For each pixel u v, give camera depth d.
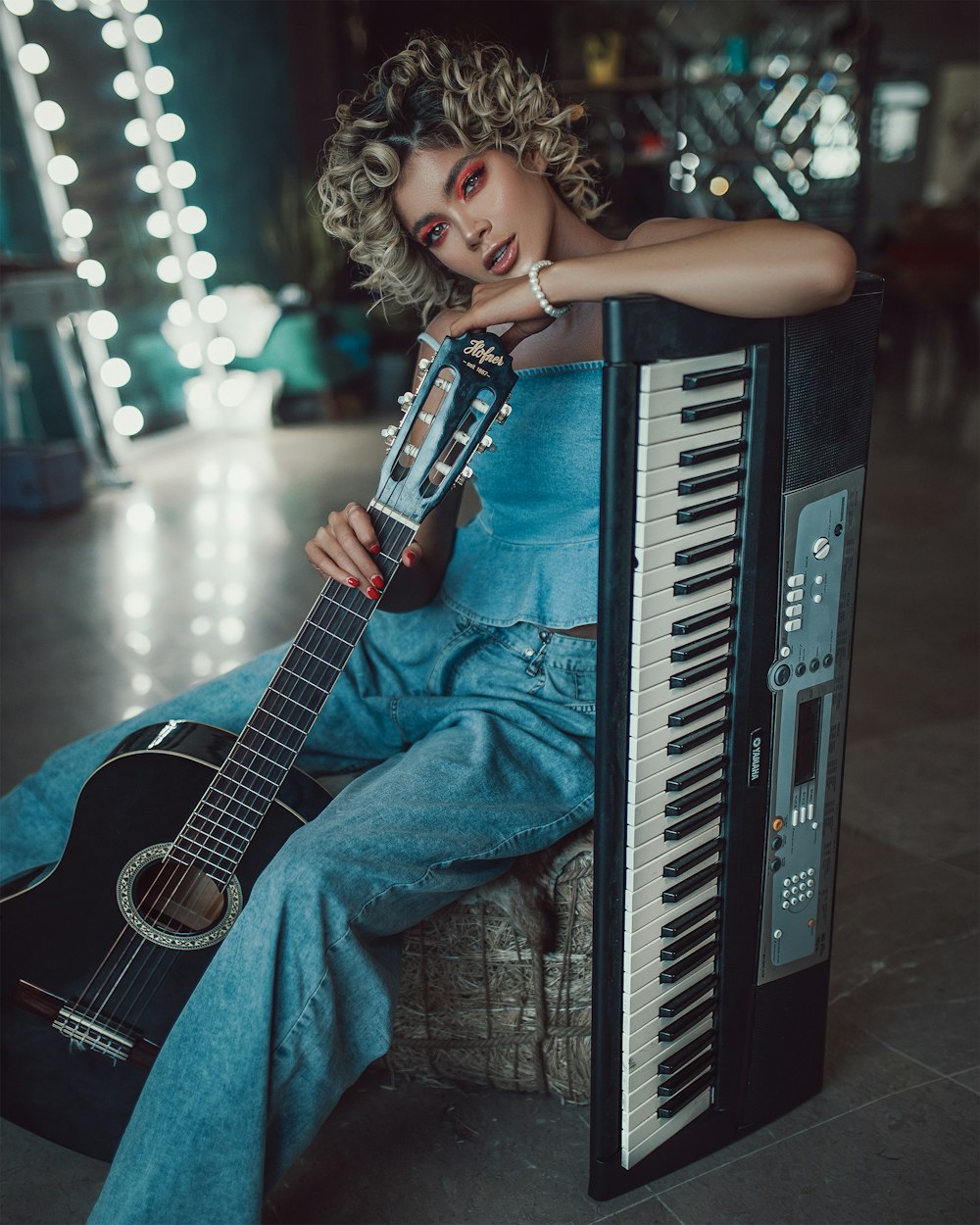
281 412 6.02
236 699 1.57
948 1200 1.32
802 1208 1.32
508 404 1.27
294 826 1.35
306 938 1.15
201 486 4.80
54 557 3.97
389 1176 1.38
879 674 2.86
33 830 1.56
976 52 14.55
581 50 6.73
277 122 6.30
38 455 4.39
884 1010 1.67
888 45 14.46
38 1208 1.36
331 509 4.40
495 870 1.34
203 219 5.61
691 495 1.08
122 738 1.53
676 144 6.66
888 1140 1.42
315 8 6.18
